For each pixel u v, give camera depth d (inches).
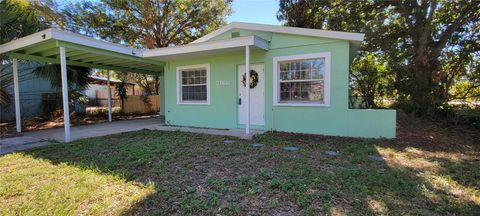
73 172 141.1
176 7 574.9
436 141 224.4
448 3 361.4
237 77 293.3
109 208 100.3
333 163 154.4
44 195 112.1
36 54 285.6
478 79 377.4
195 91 326.6
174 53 281.7
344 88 238.7
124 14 559.5
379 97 440.1
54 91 456.1
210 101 310.8
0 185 124.2
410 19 386.6
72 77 374.9
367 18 442.6
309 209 95.9
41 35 225.6
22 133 284.5
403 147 199.6
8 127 334.0
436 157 172.6
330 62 242.1
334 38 237.3
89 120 429.7
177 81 335.3
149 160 158.6
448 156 175.8
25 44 240.1
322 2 437.1
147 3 542.0
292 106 262.5
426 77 366.9
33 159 170.2
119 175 133.1
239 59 287.9
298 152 181.5
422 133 260.5
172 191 113.2
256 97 283.3
